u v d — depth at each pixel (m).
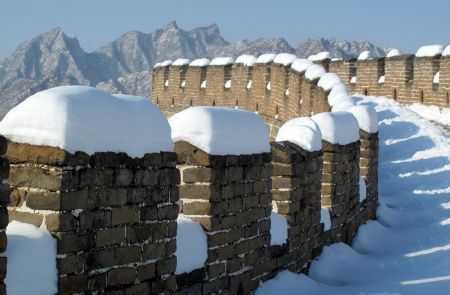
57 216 5.89
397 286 9.55
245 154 8.48
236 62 34.00
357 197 13.55
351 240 13.05
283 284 9.34
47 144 5.89
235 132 8.25
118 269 6.51
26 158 5.96
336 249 11.78
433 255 11.40
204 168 7.88
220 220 8.08
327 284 10.48
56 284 5.90
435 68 29.91
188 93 38.19
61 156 5.86
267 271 9.21
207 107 8.09
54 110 5.91
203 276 7.89
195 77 37.44
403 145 22.88
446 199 16.80
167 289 7.14
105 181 6.30
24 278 5.65
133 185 6.62
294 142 10.43
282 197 9.84
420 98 30.69
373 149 15.24
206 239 7.91
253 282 8.84
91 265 6.21
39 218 5.94
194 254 7.72
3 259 5.38
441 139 23.27
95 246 6.25
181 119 7.97
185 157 7.93
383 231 14.40
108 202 6.36
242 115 8.52
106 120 6.28
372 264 11.47
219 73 35.47
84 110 6.07
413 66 31.52
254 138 8.66
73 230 6.02
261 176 8.88
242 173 8.45
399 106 28.89
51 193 5.90
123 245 6.55
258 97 31.50
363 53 35.22
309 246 10.74
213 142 7.90
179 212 7.99
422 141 22.89
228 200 8.20
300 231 10.26
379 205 15.88
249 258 8.71
